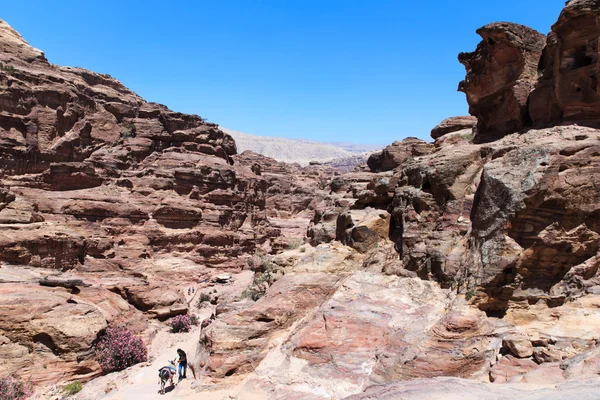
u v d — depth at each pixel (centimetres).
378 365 1516
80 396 2112
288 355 1689
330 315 1730
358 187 3048
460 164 1895
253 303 2109
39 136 5503
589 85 1712
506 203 1562
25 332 2375
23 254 3772
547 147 1561
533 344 1405
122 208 5434
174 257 5556
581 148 1545
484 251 1592
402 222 2042
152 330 3288
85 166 5588
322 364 1611
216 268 5794
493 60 2097
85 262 4466
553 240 1506
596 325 1395
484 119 2255
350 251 2189
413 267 1902
